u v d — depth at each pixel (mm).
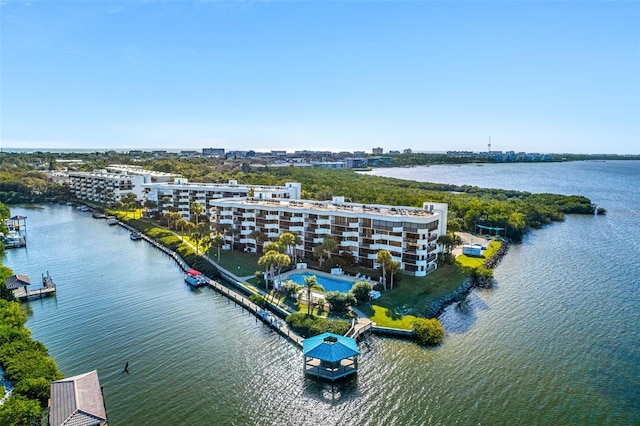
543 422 53938
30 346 63719
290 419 54344
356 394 59531
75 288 102062
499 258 132250
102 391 59406
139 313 87062
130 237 160375
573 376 64438
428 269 111875
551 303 94125
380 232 113000
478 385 61781
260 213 130500
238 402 57562
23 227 174000
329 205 133375
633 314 87938
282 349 72312
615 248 146750
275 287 97562
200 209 162500
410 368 66250
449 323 83125
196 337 76438
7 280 93625
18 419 47250
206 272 111812
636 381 63312
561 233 173500
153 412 55125
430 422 53750
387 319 81625
